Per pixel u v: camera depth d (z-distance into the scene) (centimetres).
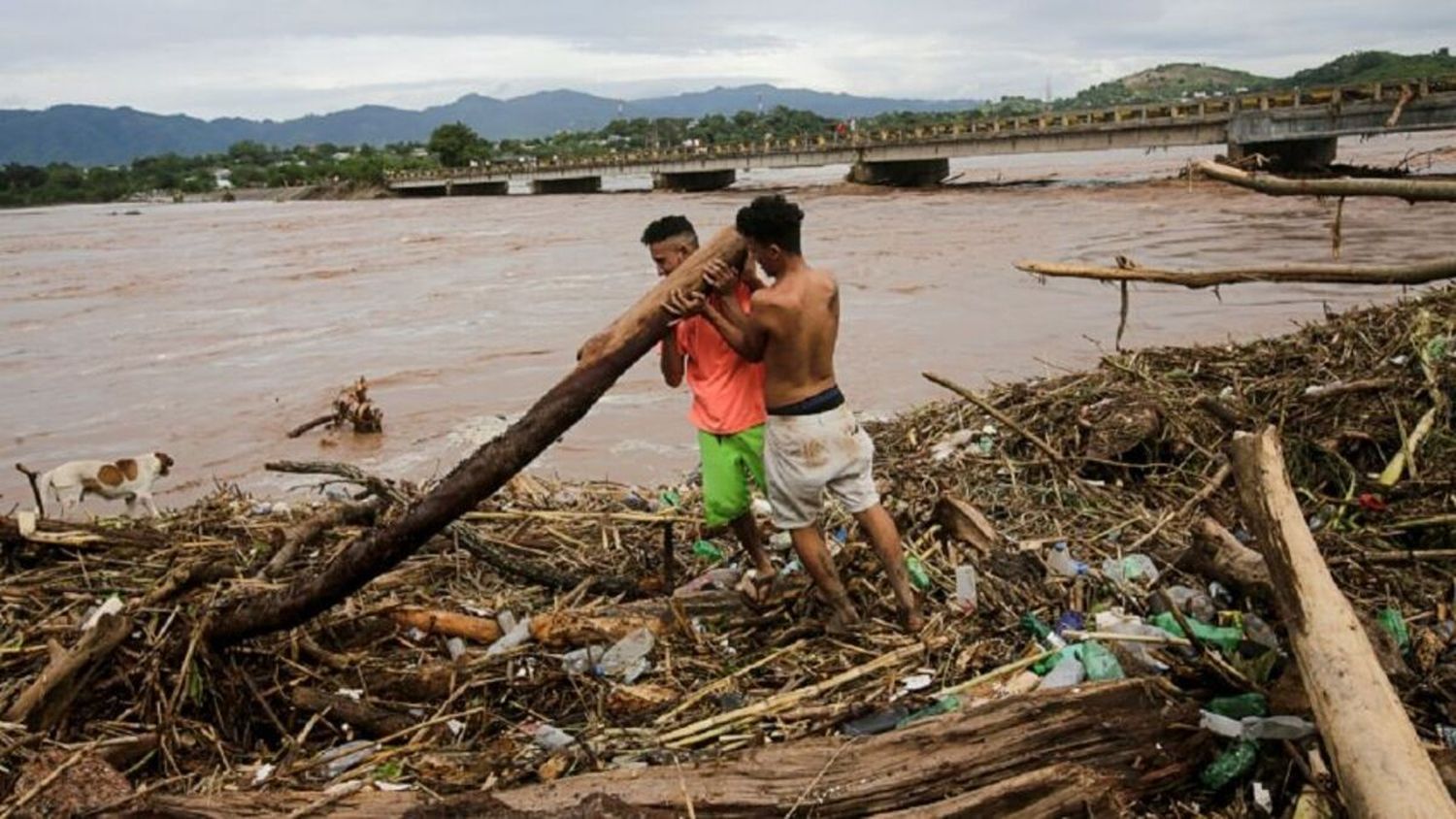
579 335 1762
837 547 576
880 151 5366
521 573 558
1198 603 475
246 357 1731
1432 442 618
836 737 377
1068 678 418
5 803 355
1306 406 689
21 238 5509
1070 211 3462
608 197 6894
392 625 502
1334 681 329
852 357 1448
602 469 1001
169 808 347
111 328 2102
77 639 474
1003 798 342
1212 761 376
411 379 1493
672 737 407
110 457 1176
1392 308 846
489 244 3684
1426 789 296
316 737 442
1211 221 2875
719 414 496
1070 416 748
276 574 544
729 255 454
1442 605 472
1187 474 657
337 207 8188
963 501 596
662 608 501
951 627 477
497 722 436
